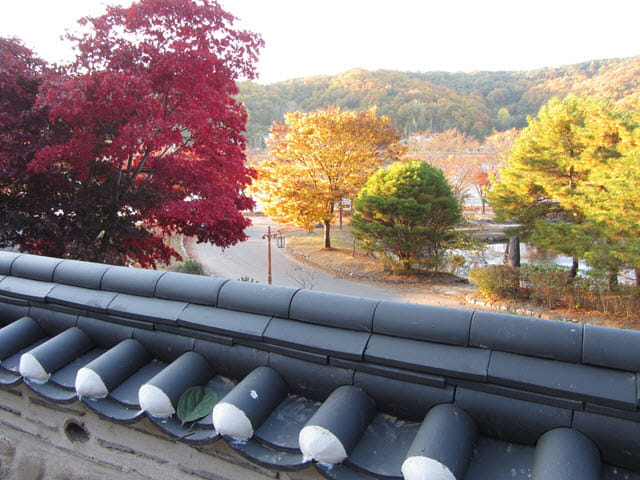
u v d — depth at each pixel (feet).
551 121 67.46
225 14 31.01
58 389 6.15
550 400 4.22
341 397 4.89
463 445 4.25
